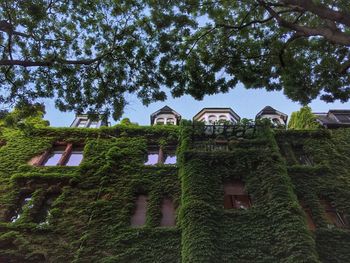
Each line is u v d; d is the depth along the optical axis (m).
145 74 17.14
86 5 16.20
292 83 17.25
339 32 11.60
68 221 16.50
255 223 14.91
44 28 15.97
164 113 27.66
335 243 15.02
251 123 19.78
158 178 18.56
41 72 16.17
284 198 15.39
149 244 15.11
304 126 24.30
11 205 17.44
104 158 20.12
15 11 14.97
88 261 14.70
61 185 18.44
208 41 17.81
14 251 14.98
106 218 16.53
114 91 17.08
